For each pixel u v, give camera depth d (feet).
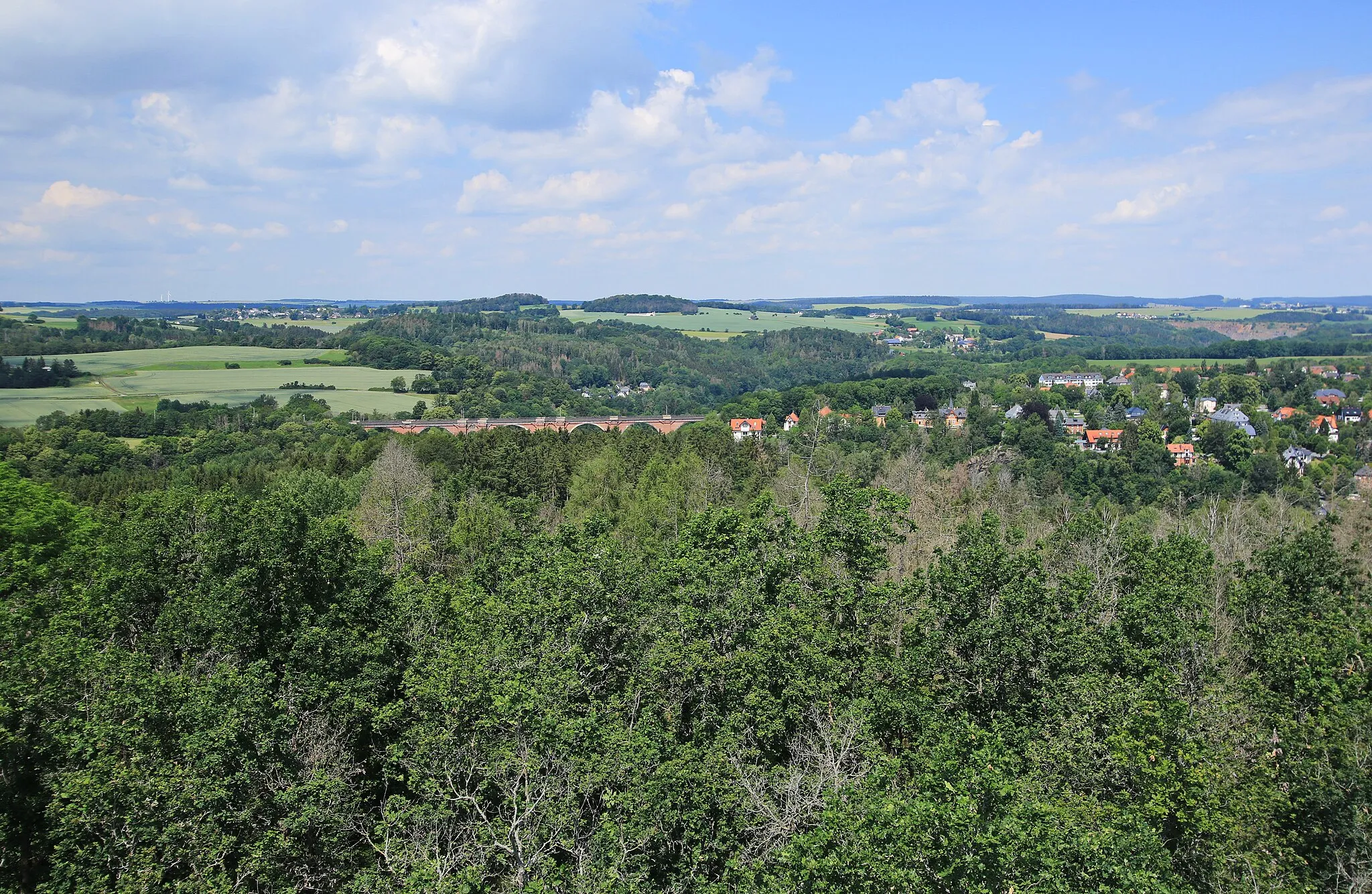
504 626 110.52
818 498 253.03
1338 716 86.94
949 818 69.31
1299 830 84.33
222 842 78.54
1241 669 117.80
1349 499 271.69
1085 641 105.29
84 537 139.54
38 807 84.48
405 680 100.94
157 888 74.69
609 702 101.30
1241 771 90.63
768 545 122.83
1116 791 85.40
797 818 81.00
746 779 87.51
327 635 104.22
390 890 78.38
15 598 107.04
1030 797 75.87
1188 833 78.84
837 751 93.04
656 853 90.63
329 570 112.37
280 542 108.88
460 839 83.56
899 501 128.67
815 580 119.24
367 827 95.04
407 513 203.41
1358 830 78.18
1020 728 99.14
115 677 87.25
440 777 88.63
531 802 81.71
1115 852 70.03
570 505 265.54
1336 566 124.77
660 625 115.14
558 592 115.44
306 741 93.97
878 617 115.96
